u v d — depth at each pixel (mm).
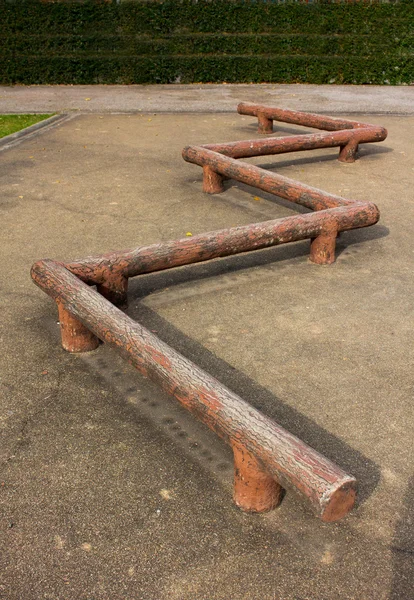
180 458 3311
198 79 17844
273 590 2551
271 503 2953
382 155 9984
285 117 10633
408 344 4449
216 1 17844
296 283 5406
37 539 2789
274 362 4199
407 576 2619
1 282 5344
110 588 2555
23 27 17203
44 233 6477
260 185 6758
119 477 3168
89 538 2799
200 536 2816
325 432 3498
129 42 17469
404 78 18219
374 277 5535
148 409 3719
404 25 17859
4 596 2508
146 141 10797
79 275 4465
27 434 3480
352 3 17828
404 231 6652
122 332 3562
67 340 4281
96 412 3680
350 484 2463
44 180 8438
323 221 5508
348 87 17578
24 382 3957
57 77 17281
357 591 2551
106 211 7184
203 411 2982
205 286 5355
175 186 8211
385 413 3678
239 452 2857
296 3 17969
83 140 10867
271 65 17828
